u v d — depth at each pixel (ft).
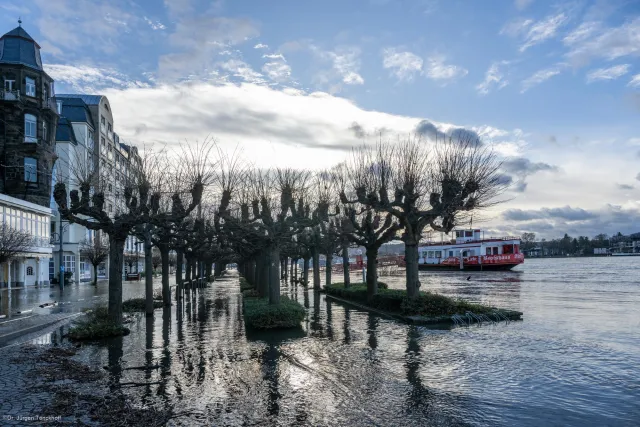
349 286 114.42
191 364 41.91
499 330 57.21
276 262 69.36
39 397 31.35
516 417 27.48
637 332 54.19
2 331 59.57
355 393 32.50
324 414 28.45
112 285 59.67
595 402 29.86
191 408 29.76
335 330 60.70
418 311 68.28
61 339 55.72
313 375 37.50
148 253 79.41
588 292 114.11
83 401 30.83
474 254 280.31
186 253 123.85
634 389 32.37
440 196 72.54
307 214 87.76
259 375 37.78
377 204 71.82
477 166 70.79
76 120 189.67
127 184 69.41
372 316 75.25
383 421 27.12
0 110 150.92
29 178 155.12
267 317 62.08
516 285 149.79
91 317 61.16
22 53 155.12
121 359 44.24
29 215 152.56
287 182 77.30
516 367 38.63
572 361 40.37
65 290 146.30
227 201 75.72
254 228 74.43
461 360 41.50
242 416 28.27
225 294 133.39
